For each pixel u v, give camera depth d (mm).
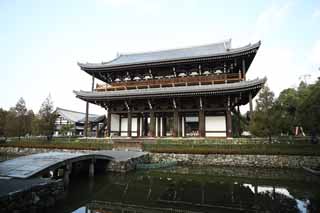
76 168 18141
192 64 30000
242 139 24016
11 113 38219
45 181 10727
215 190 13141
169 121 32062
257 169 20500
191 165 23109
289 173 18406
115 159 19406
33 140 33938
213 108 28109
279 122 21078
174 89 28500
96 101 32281
